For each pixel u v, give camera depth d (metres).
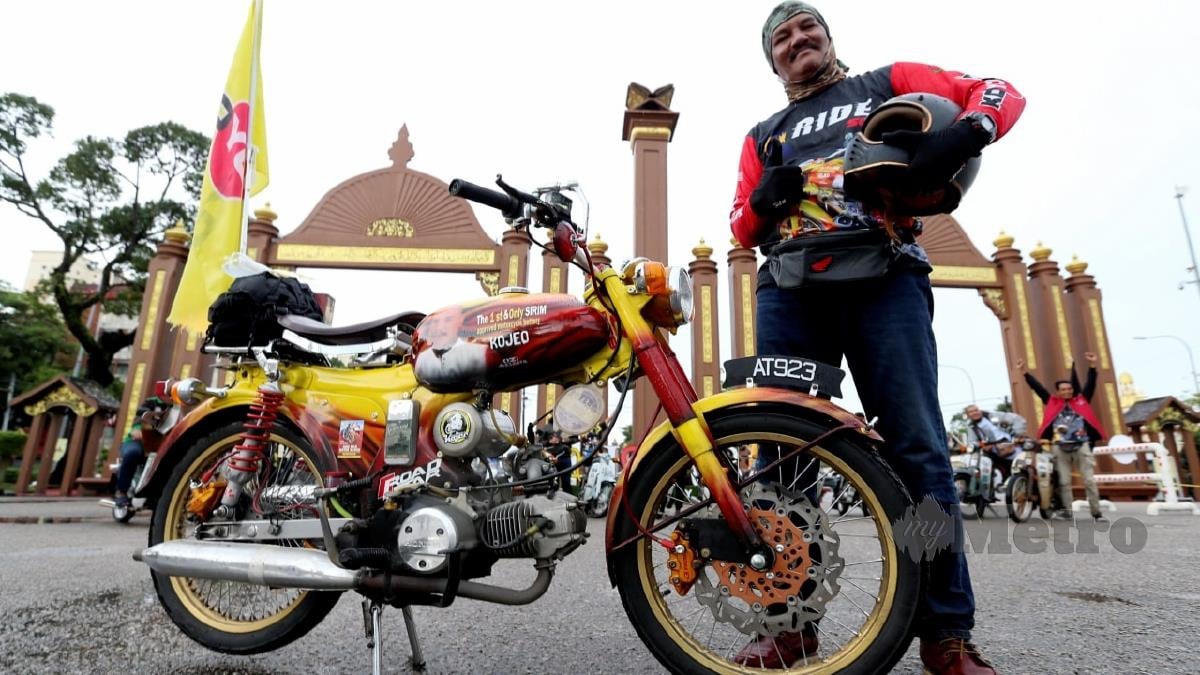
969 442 8.85
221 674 2.01
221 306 2.28
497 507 1.86
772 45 2.24
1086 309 12.68
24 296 28.20
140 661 2.13
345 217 11.46
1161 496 9.84
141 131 21.44
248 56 6.46
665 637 1.76
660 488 1.82
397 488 1.90
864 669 1.62
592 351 1.96
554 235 1.96
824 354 2.16
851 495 1.80
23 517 7.85
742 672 1.69
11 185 20.45
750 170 2.32
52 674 2.01
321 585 1.83
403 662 2.12
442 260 11.25
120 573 3.70
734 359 1.91
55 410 14.10
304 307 2.41
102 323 37.62
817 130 2.11
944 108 1.80
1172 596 3.08
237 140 6.30
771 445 1.92
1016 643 2.29
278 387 2.20
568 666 2.08
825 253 1.98
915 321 1.96
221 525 2.11
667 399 1.81
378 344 2.19
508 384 2.00
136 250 21.92
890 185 1.81
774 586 1.71
